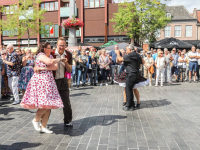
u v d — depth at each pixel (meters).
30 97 3.92
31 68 7.78
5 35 32.12
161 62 10.49
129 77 5.93
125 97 6.55
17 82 7.11
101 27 28.83
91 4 28.92
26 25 25.34
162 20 22.69
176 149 3.48
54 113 5.80
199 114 5.56
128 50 6.04
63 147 3.61
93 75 12.21
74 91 9.50
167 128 4.50
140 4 23.09
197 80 13.05
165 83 11.98
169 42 14.48
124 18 22.80
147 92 8.95
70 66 4.46
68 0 29.73
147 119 5.16
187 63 13.20
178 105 6.56
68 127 4.64
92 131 4.36
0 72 7.07
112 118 5.27
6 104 7.09
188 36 37.25
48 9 30.27
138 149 3.49
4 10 25.36
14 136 4.15
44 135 4.18
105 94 8.65
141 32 23.95
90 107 6.45
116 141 3.83
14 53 6.98
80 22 14.35
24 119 5.33
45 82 3.90
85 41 29.30
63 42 4.24
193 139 3.90
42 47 3.99
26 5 24.81
